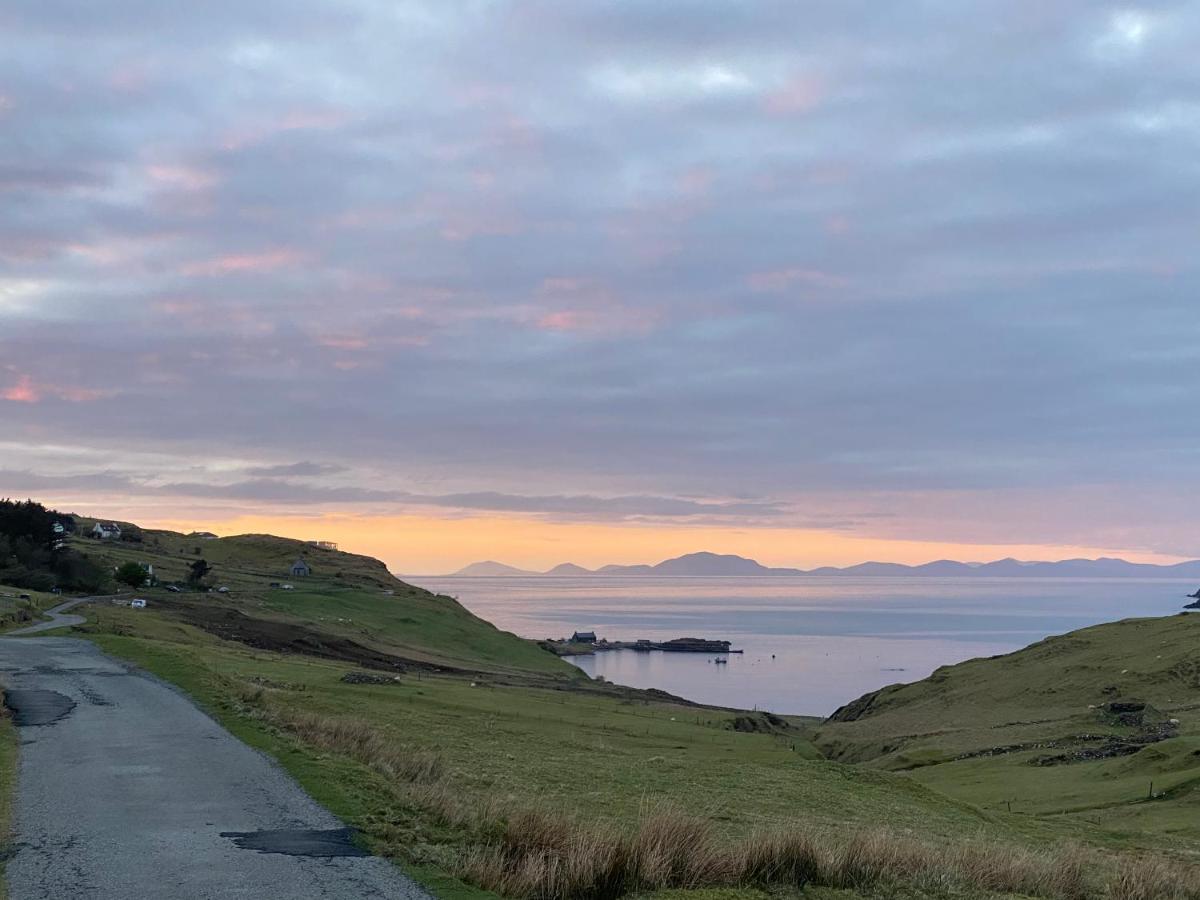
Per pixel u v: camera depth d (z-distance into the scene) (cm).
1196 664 8238
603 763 3294
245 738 1989
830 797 3120
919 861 1388
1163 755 4662
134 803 1377
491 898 980
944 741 6975
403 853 1117
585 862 1084
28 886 976
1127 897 1467
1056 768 5259
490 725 4156
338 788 1487
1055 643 10706
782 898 1141
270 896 949
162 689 2847
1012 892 1375
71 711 2394
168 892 959
